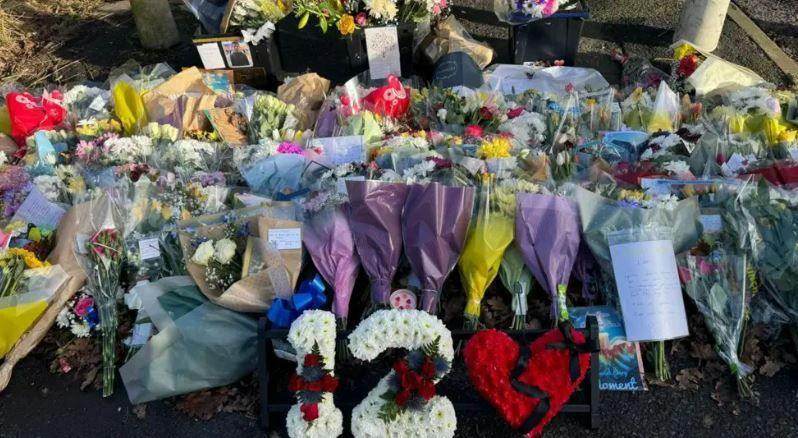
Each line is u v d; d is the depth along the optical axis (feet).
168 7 18.47
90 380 9.90
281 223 10.08
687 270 9.79
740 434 8.74
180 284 10.10
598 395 8.74
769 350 9.64
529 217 9.99
